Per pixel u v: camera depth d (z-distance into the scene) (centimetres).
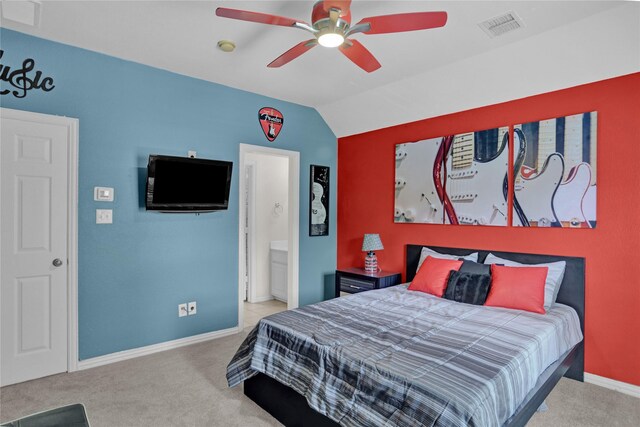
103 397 252
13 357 267
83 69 294
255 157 530
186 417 230
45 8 234
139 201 324
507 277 285
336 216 493
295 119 441
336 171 491
